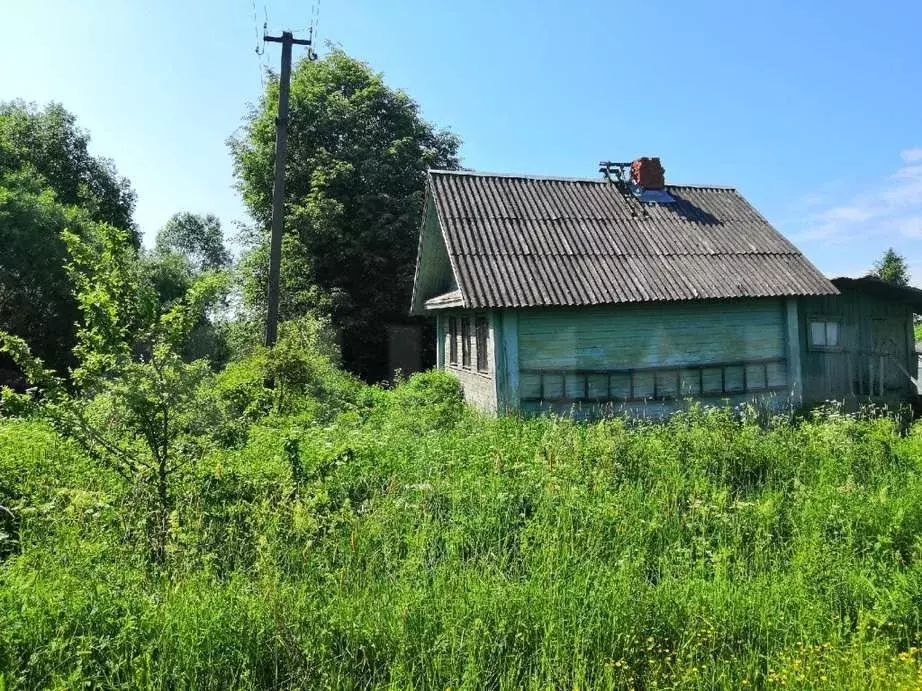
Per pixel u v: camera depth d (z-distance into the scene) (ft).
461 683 12.35
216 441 20.93
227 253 262.67
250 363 44.93
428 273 59.67
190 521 18.13
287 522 18.97
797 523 20.13
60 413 18.58
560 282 42.14
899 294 49.14
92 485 22.12
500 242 44.60
